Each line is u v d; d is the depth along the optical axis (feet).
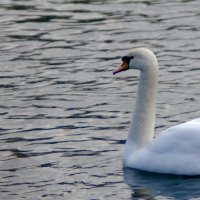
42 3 89.71
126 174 50.83
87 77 68.85
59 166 52.13
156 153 50.93
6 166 52.34
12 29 81.15
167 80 67.77
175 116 60.34
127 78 68.85
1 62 72.43
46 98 64.23
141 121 52.42
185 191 48.42
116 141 56.03
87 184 49.47
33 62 72.33
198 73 69.00
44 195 48.03
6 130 58.18
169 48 74.84
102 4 88.74
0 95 65.05
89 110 61.67
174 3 88.48
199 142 50.03
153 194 48.08
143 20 82.84
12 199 47.55
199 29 79.82
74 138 56.59
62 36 78.89
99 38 78.07
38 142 56.03
